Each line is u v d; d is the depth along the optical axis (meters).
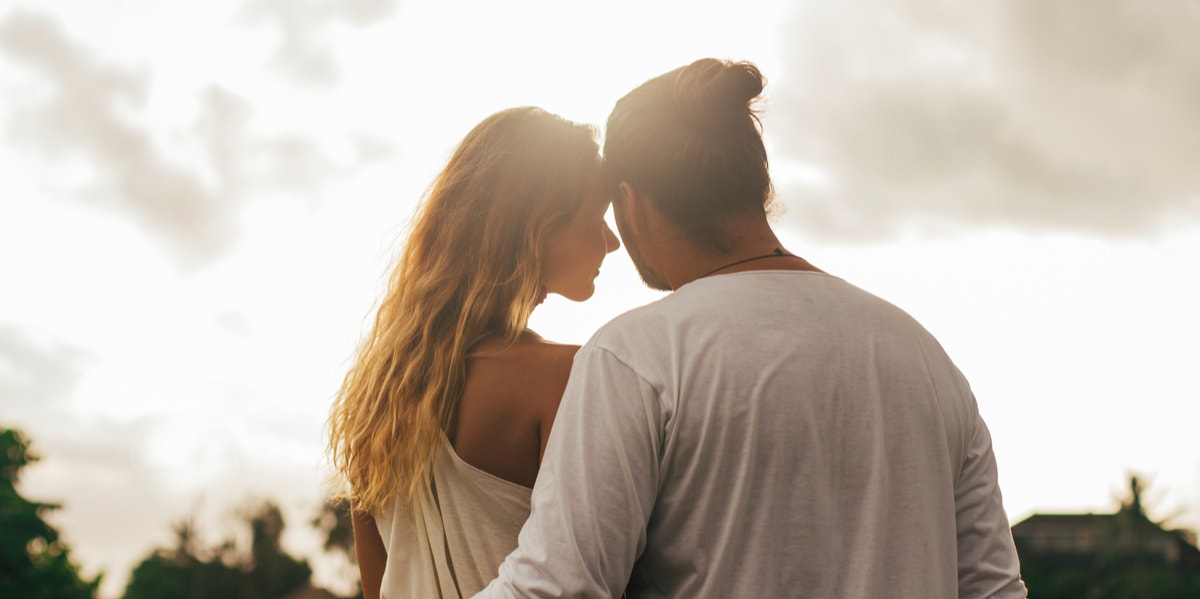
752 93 1.45
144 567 84.50
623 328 1.36
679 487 1.28
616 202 1.50
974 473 1.44
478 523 1.54
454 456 1.54
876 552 1.27
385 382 1.61
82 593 39.50
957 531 1.43
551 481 1.30
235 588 83.81
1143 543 58.78
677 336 1.32
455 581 1.54
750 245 1.42
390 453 1.58
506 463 1.54
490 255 1.63
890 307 1.41
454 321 1.60
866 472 1.29
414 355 1.59
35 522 38.91
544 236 1.66
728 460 1.27
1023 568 58.09
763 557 1.25
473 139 1.71
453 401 1.56
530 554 1.26
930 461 1.33
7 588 37.75
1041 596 55.56
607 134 1.50
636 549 1.28
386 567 1.64
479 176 1.67
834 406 1.30
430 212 1.70
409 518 1.60
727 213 1.42
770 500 1.26
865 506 1.28
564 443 1.31
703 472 1.27
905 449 1.31
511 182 1.67
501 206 1.66
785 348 1.31
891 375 1.33
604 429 1.29
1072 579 55.84
